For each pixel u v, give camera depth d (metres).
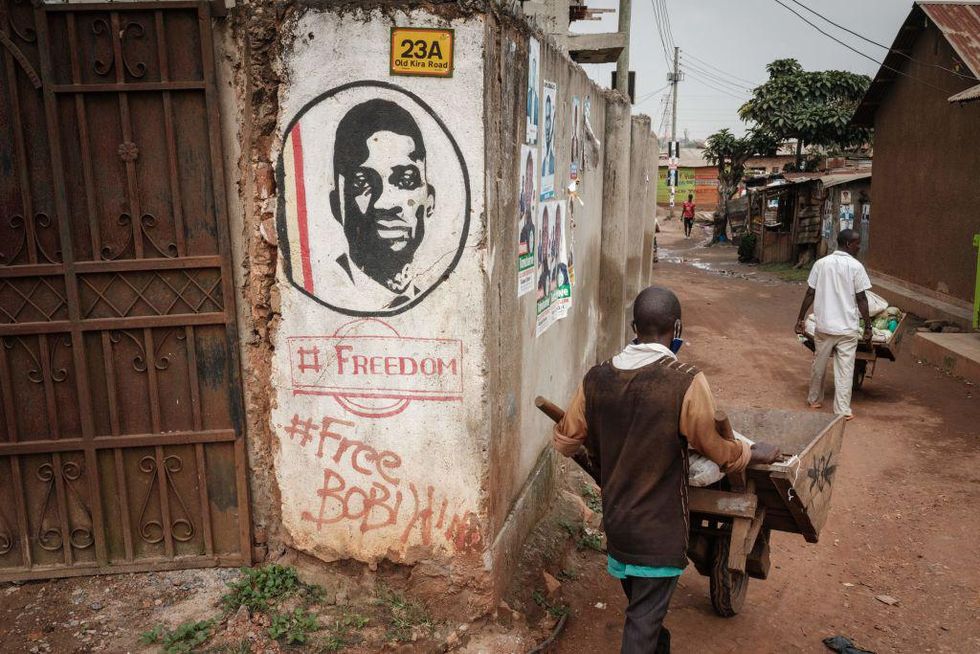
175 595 3.69
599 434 3.08
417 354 3.50
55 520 3.81
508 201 3.72
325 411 3.63
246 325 3.72
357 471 3.66
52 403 3.69
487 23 3.25
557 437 3.23
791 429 4.27
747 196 28.73
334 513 3.72
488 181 3.36
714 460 2.98
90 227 3.56
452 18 3.24
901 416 7.61
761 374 9.48
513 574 4.08
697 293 17.33
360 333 3.53
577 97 5.79
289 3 3.34
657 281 19.73
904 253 14.05
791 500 3.38
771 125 26.84
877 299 8.14
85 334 3.65
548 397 5.08
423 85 3.29
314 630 3.46
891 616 4.14
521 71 3.86
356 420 3.62
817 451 3.58
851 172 20.91
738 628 4.00
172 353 3.70
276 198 3.50
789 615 4.15
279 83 3.42
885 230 14.96
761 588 4.44
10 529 3.81
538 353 4.71
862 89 26.41
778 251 23.70
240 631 3.42
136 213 3.57
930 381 8.93
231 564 3.88
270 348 3.68
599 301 8.27
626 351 3.09
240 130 3.55
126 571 3.83
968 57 11.31
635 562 2.94
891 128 14.67
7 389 3.67
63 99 3.47
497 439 3.71
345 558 3.76
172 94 3.50
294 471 3.73
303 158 3.44
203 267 3.62
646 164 10.66
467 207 3.35
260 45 3.44
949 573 4.59
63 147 3.50
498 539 3.73
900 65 14.11
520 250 4.05
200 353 3.71
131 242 3.61
